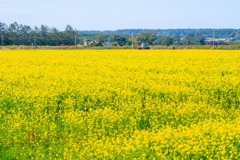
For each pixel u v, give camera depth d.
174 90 22.94
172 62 37.47
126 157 12.80
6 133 16.05
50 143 15.19
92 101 21.03
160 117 18.03
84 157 13.15
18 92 22.02
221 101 21.50
